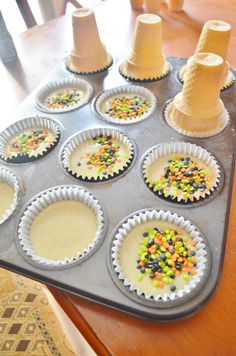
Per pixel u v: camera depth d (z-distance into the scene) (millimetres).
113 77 354
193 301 182
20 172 269
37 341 196
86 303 190
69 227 240
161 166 278
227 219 223
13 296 213
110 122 305
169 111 309
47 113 320
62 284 198
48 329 201
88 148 300
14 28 716
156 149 275
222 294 186
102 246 214
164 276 204
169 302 182
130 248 222
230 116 297
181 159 281
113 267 202
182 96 288
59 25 474
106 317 183
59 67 379
